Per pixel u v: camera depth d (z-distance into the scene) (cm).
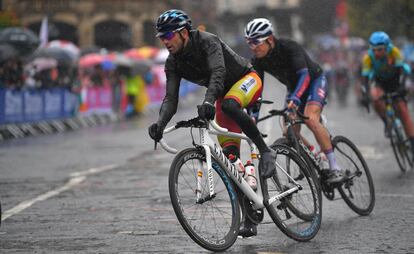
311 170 1583
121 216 1827
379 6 8225
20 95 5022
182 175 1365
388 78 2542
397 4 7831
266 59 1775
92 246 1492
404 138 2716
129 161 3136
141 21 16125
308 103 1853
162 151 3550
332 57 12800
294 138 1714
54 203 2066
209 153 1391
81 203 2052
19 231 1666
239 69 1478
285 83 1856
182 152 1371
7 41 6141
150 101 8238
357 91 7381
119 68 7469
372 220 1741
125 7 15975
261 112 6725
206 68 1440
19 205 2039
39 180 2595
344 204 1981
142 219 1781
